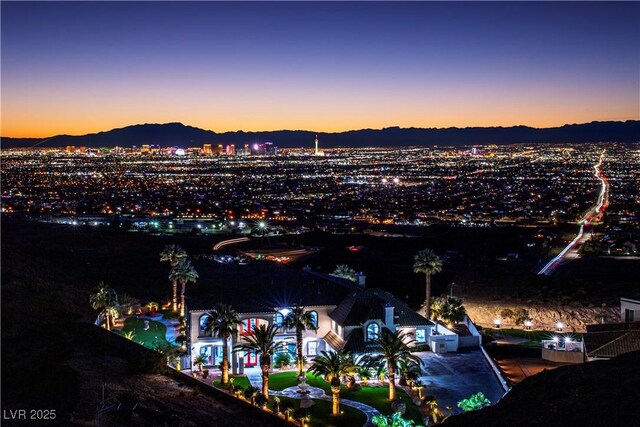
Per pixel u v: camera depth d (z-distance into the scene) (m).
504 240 194.75
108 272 112.75
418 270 78.50
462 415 37.94
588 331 60.25
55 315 68.88
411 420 45.22
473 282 111.56
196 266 107.69
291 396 52.38
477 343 67.62
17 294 71.38
